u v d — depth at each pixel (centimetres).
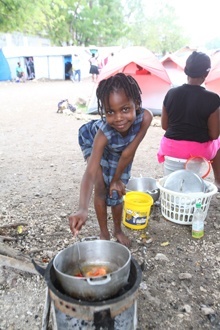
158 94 841
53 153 521
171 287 204
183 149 310
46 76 2362
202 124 300
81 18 3444
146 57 776
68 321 132
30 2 1723
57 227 276
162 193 285
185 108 299
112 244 152
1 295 193
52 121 805
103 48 2523
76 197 341
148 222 287
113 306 122
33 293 195
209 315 181
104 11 3594
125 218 278
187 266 226
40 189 364
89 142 234
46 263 220
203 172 325
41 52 2275
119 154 219
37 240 254
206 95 292
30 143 588
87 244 152
